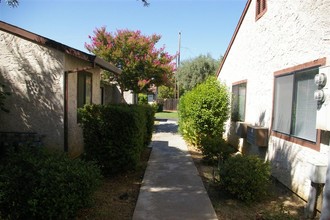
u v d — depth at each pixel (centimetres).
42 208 348
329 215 319
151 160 764
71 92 726
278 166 600
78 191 374
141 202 458
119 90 1712
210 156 735
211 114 955
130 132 585
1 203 349
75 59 741
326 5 438
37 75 664
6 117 677
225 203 477
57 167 390
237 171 486
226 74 1189
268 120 672
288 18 571
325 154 429
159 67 1496
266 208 463
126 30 1511
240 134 821
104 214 412
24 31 634
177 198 479
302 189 492
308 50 492
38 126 671
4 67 670
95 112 574
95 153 577
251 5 823
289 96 563
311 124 479
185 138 1107
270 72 666
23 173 369
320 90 420
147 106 935
